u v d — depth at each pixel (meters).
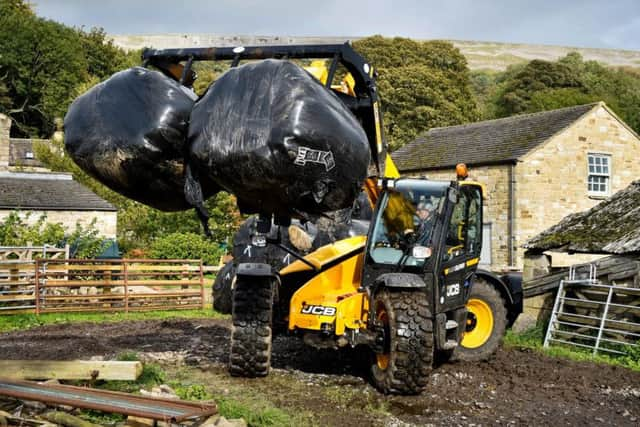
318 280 8.36
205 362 9.52
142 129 6.14
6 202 25.11
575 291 11.83
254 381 8.27
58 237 19.78
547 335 11.61
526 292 12.66
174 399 6.53
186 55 7.22
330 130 5.92
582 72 68.31
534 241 13.45
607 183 25.50
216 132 5.99
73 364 7.37
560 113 26.41
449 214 8.30
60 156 32.34
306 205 6.15
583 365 9.62
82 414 6.34
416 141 31.27
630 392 8.13
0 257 17.91
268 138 5.80
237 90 6.05
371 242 8.32
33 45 56.19
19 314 15.59
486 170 25.06
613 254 11.98
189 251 25.33
